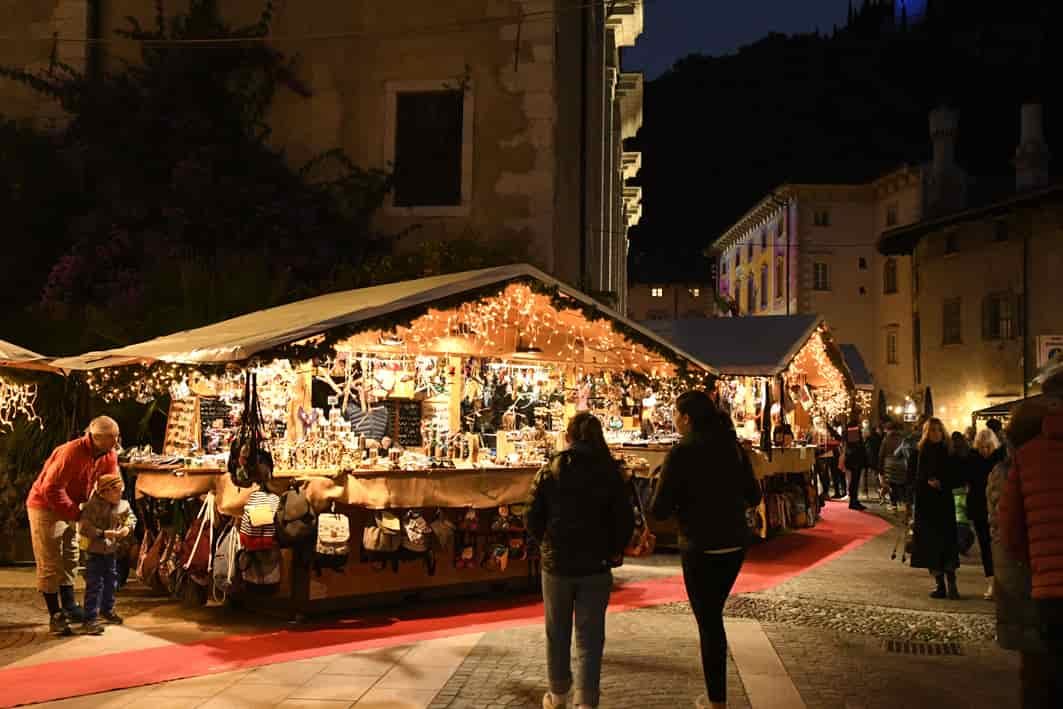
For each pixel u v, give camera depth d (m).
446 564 9.56
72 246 17.27
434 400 11.76
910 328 44.06
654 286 80.94
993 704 6.22
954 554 9.98
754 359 16.34
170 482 8.83
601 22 25.81
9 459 11.66
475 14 18.77
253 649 7.47
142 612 8.91
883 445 21.59
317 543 8.37
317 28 19.09
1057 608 4.46
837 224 48.22
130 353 9.25
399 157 18.80
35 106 18.83
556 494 5.71
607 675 6.70
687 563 5.84
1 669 6.86
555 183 18.53
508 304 10.40
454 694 6.21
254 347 8.09
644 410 15.54
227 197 17.28
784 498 15.75
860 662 7.23
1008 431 5.07
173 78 18.22
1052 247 28.36
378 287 11.60
